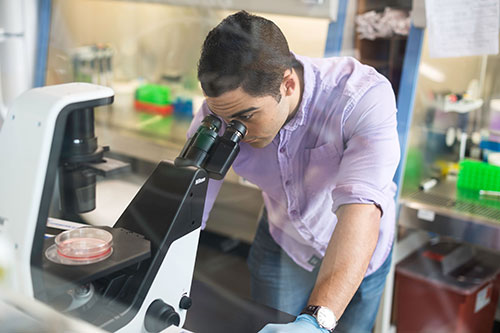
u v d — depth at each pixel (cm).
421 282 239
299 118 138
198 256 158
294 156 147
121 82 299
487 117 254
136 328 100
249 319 115
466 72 248
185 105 280
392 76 219
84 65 297
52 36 278
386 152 130
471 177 239
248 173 159
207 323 112
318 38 228
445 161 257
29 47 270
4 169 91
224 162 110
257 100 119
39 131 88
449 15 193
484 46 189
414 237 249
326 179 148
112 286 100
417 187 241
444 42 197
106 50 304
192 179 106
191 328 110
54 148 90
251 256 184
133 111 272
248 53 115
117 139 243
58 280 89
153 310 102
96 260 95
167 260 104
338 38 219
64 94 91
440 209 220
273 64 119
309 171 149
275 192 162
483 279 241
